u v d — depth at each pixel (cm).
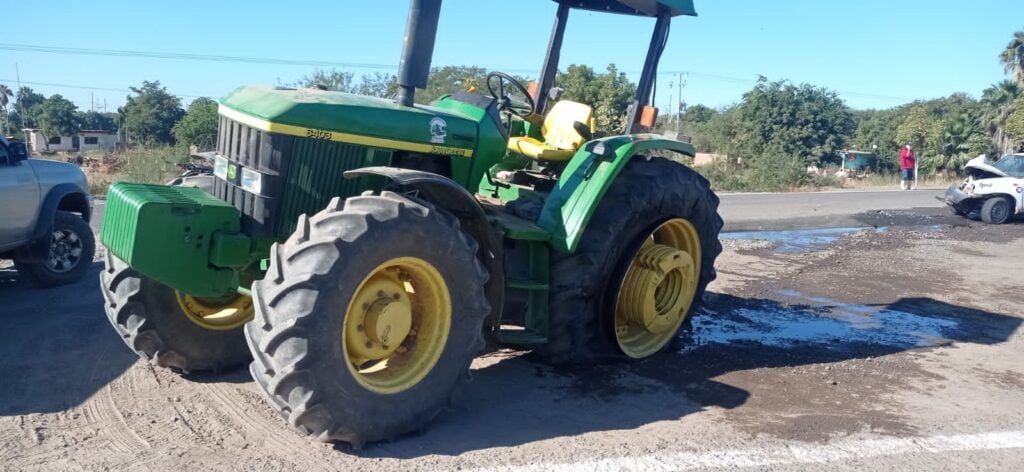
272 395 364
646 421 446
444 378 417
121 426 409
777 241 1225
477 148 494
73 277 749
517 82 604
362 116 442
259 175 425
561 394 487
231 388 474
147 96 5481
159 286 470
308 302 356
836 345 629
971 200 1597
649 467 381
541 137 626
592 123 596
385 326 393
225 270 429
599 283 523
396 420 396
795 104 4238
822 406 482
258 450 384
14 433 395
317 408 366
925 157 4238
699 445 412
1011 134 4153
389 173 394
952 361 590
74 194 772
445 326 416
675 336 601
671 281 586
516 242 507
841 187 3048
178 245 408
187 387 472
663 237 601
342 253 364
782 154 3117
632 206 525
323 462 373
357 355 391
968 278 938
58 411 426
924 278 931
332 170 440
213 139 2545
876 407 483
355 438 383
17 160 700
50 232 715
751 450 408
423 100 1638
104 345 544
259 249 433
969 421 463
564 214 498
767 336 651
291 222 436
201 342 486
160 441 391
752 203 1961
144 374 489
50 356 517
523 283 490
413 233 388
